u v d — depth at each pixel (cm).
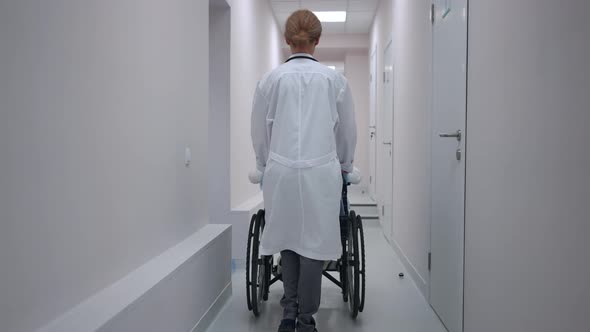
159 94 203
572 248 112
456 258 216
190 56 249
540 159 130
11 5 108
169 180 216
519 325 144
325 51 864
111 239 158
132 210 175
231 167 383
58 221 127
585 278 106
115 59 160
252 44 488
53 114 124
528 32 138
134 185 177
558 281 119
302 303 203
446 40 236
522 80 142
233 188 393
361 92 869
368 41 808
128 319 139
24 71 113
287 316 207
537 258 131
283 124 203
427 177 283
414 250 331
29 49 114
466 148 201
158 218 203
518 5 146
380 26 596
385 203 512
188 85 245
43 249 121
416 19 326
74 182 135
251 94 486
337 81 212
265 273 265
